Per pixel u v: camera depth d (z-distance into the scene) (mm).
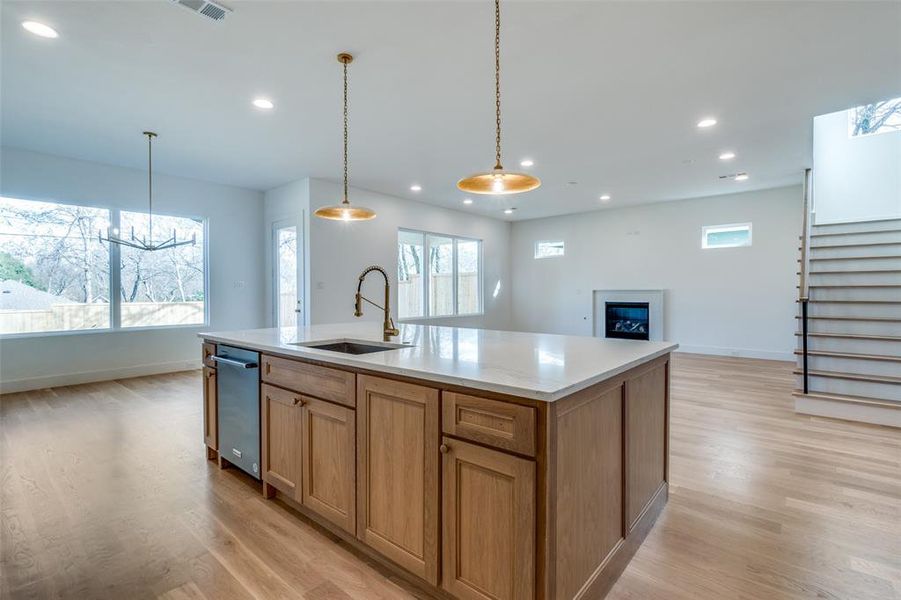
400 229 7355
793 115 3801
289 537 2033
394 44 2670
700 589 1676
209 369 2877
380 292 6828
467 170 5520
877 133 5430
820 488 2508
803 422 3707
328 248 6113
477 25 2477
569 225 8938
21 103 3496
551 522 1312
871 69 3002
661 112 3721
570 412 1407
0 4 2246
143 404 4289
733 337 7133
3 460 2916
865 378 3816
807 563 1830
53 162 4867
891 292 4297
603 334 8523
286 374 2236
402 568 1717
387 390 1725
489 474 1431
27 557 1866
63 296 5051
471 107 3607
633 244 8125
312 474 2094
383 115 3771
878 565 1812
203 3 2260
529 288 9586
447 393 1529
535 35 2584
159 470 2775
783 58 2861
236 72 3010
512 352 2035
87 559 1855
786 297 6684
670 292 7730
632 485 1898
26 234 4805
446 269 8352
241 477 2688
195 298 6102
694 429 3529
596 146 4609
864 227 5180
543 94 3375
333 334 2824
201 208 6074
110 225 5328
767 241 6809
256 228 6688
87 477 2662
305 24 2463
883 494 2430
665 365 2318
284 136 4273
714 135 4297
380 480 1769
